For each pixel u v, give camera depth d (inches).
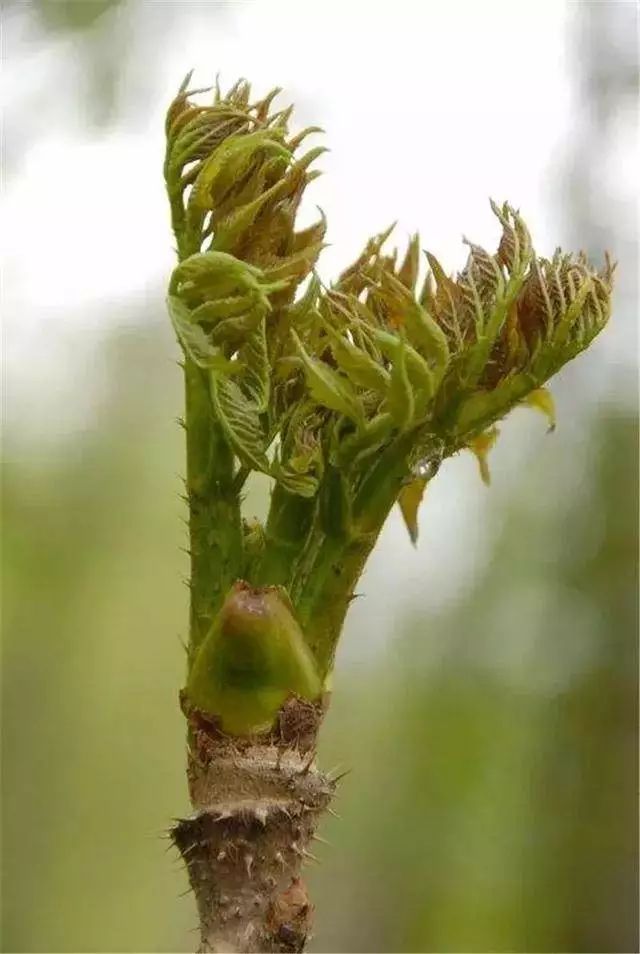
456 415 25.6
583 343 25.7
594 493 75.3
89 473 75.3
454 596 84.7
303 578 25.5
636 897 75.7
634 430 73.3
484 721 84.0
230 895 25.2
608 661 76.7
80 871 76.7
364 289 26.0
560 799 78.6
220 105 25.7
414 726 87.9
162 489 78.7
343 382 25.2
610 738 76.7
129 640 79.0
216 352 25.3
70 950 74.4
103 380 75.3
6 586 73.9
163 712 80.5
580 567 77.0
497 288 25.5
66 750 77.2
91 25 51.1
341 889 90.2
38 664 76.2
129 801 79.1
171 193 25.8
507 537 80.4
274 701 25.3
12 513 72.4
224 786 25.3
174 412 77.5
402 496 26.8
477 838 83.0
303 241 25.7
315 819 25.5
